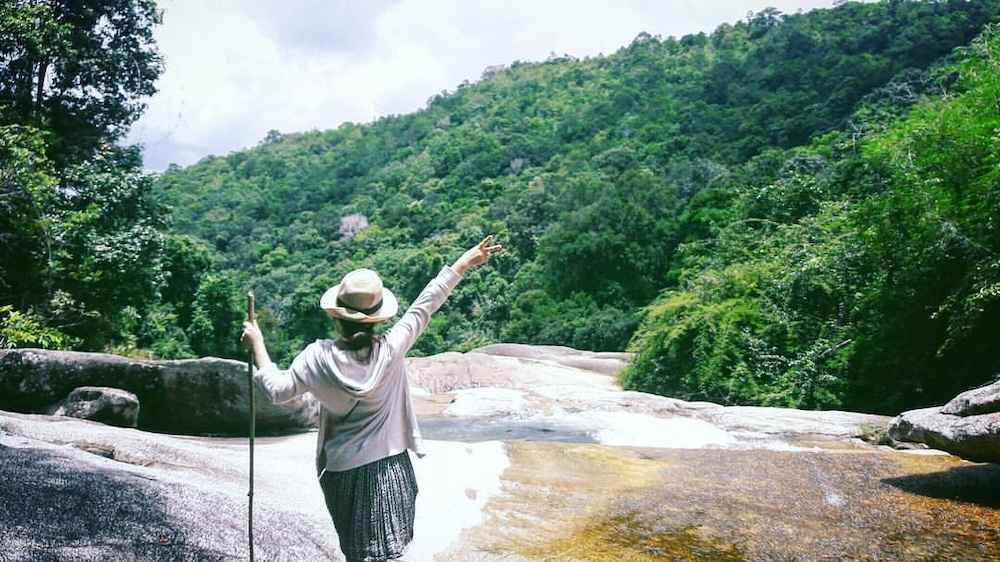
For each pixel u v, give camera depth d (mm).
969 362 10617
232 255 70375
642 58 90625
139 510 3654
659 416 10633
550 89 95438
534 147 73125
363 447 2639
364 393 2586
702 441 8773
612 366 19891
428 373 15922
